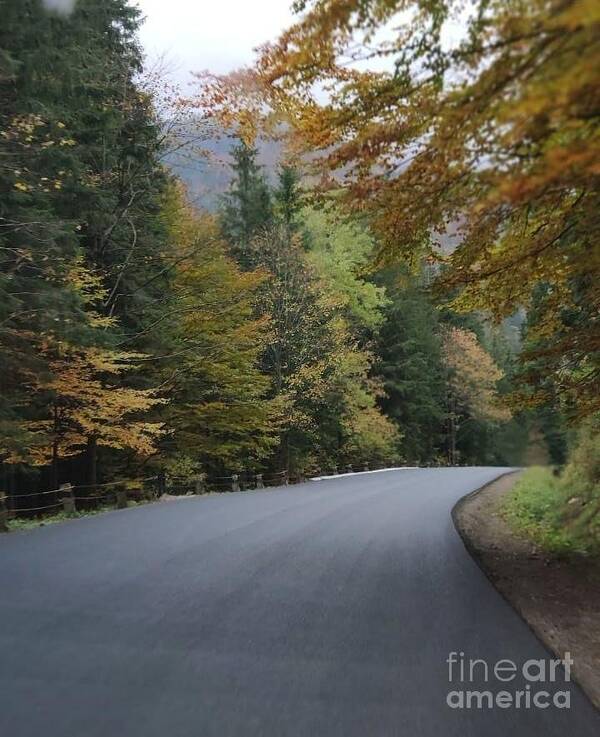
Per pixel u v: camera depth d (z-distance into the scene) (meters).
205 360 23.30
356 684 4.66
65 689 4.48
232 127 9.81
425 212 6.21
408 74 5.30
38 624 5.91
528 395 9.29
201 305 22.27
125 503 17.22
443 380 51.34
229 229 34.75
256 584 7.58
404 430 45.59
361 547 10.18
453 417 53.06
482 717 4.14
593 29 3.08
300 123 6.68
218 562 8.74
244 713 4.14
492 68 3.87
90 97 17.08
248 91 7.15
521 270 7.54
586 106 3.50
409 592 7.38
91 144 18.58
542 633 5.92
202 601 6.77
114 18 19.50
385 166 5.98
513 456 17.34
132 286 21.31
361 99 5.83
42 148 12.91
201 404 24.61
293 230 31.08
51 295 13.45
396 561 9.16
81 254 16.19
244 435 26.61
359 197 6.14
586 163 3.45
